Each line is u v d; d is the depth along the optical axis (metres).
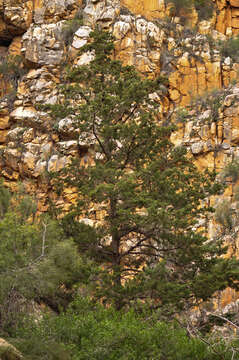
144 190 32.53
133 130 33.66
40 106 35.75
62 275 22.03
